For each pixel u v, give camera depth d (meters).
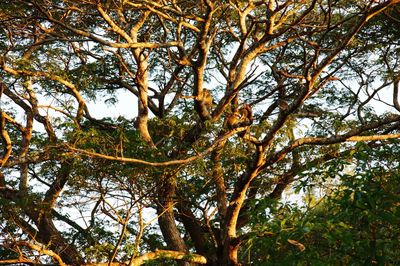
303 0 14.09
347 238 8.68
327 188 10.47
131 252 12.30
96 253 12.12
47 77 14.19
